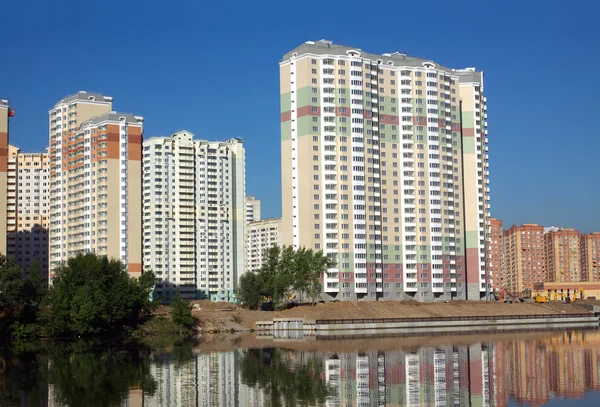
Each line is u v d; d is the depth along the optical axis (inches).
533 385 5595.5
